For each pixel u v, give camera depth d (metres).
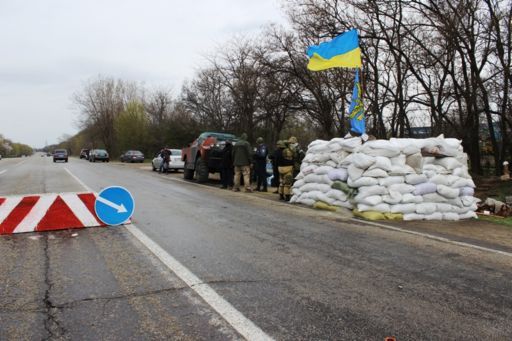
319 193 9.30
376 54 18.12
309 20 19.48
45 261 4.84
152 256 5.08
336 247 5.73
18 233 6.30
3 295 3.78
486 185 13.14
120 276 4.32
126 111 58.69
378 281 4.30
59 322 3.23
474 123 15.76
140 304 3.59
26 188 13.59
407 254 5.42
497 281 4.38
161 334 3.04
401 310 3.55
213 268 4.63
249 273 4.48
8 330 3.10
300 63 21.59
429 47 16.86
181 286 4.04
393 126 19.44
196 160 16.17
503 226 7.68
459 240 6.35
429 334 3.11
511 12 14.29
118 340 2.95
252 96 28.38
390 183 8.04
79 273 4.41
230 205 9.66
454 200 8.31
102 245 5.60
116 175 20.20
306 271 4.59
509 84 14.80
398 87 17.36
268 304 3.62
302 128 33.78
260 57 22.97
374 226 7.29
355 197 8.31
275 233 6.58
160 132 53.12
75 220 6.70
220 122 36.09
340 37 9.83
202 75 38.50
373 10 16.38
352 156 8.43
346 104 22.30
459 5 14.48
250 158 13.08
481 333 3.15
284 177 10.78
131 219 7.52
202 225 7.10
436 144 8.23
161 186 14.21
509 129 16.66
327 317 3.37
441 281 4.34
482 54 15.57
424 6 14.80
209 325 3.19
